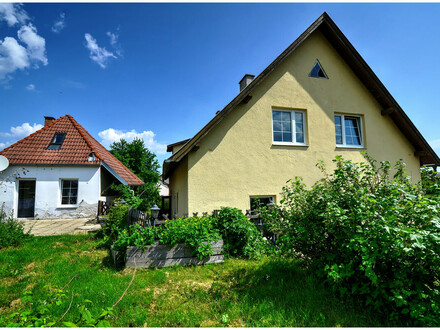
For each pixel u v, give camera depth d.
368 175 3.62
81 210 11.97
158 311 2.97
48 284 3.73
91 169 12.33
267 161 7.73
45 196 11.71
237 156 7.41
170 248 4.55
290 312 2.88
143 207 13.12
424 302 2.51
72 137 13.70
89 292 3.39
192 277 3.99
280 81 8.26
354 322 2.65
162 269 4.34
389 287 2.68
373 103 9.38
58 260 4.92
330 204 3.05
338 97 8.94
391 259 2.67
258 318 2.80
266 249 5.31
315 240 3.48
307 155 8.24
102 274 4.11
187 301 3.21
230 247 5.15
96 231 7.85
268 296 3.28
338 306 2.96
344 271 2.86
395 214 2.76
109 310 1.91
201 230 4.75
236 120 7.56
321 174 8.30
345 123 9.27
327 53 9.06
